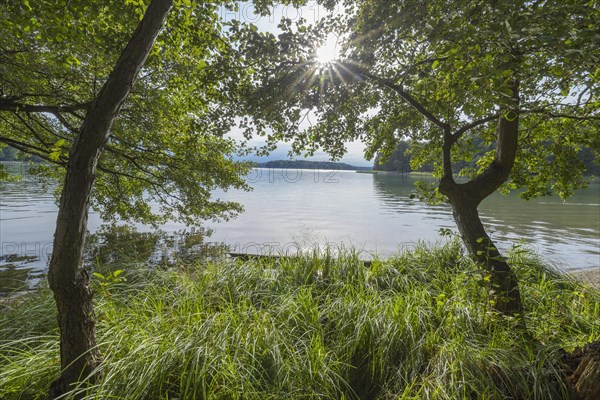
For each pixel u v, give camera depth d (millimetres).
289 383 3111
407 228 18234
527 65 2803
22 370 3137
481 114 2926
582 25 2670
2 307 5711
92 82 7785
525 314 4492
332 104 5367
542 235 15805
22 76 6141
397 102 6250
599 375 2756
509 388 3066
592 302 5238
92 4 4047
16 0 3727
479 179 4758
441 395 2947
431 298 5004
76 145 2441
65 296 2617
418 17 3922
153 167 11031
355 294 5102
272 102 5172
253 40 4980
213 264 6566
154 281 5926
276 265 6887
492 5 2936
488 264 4434
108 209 11469
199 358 3057
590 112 4922
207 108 6098
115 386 2787
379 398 3256
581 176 5891
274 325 3840
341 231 17297
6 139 7367
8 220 18734
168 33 5730
